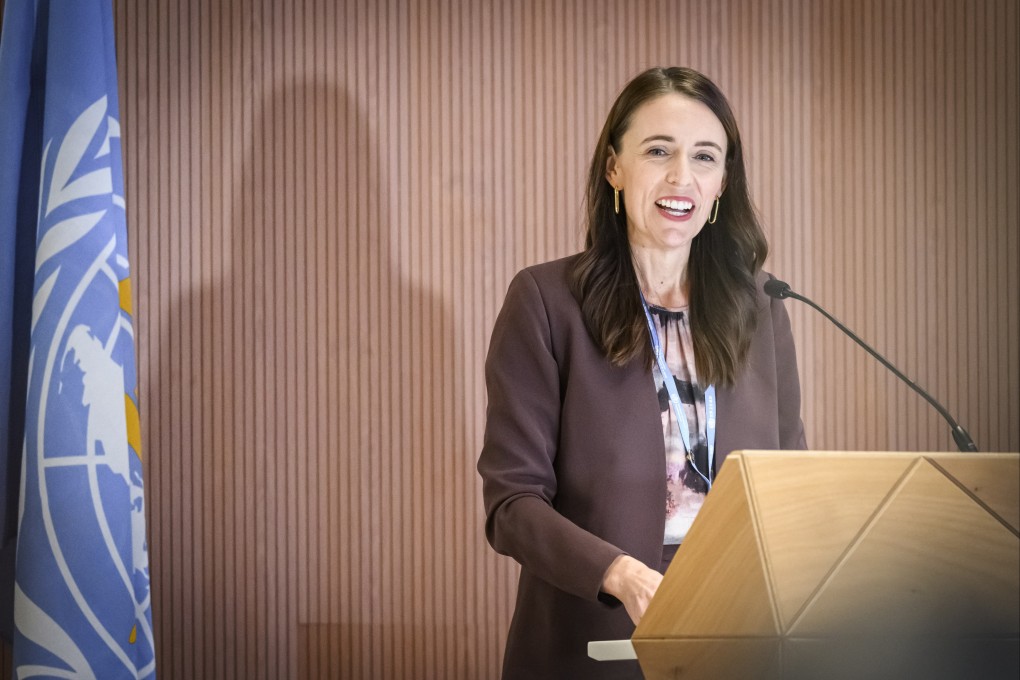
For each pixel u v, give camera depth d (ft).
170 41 32.17
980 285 32.83
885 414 32.58
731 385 19.54
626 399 18.79
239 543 31.86
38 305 23.53
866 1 33.04
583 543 16.12
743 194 20.70
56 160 23.77
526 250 32.35
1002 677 10.11
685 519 18.60
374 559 32.01
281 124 32.24
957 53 33.04
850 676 10.00
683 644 10.92
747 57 32.81
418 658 31.94
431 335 32.22
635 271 20.22
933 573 10.00
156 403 31.94
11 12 24.64
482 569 32.07
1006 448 32.58
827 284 32.68
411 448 32.14
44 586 22.85
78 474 23.15
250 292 32.14
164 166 32.12
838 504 9.91
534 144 32.48
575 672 18.08
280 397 32.09
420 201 32.37
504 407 19.21
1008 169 32.94
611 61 32.58
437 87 32.48
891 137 32.94
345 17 32.45
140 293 31.99
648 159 19.54
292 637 31.81
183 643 31.73
